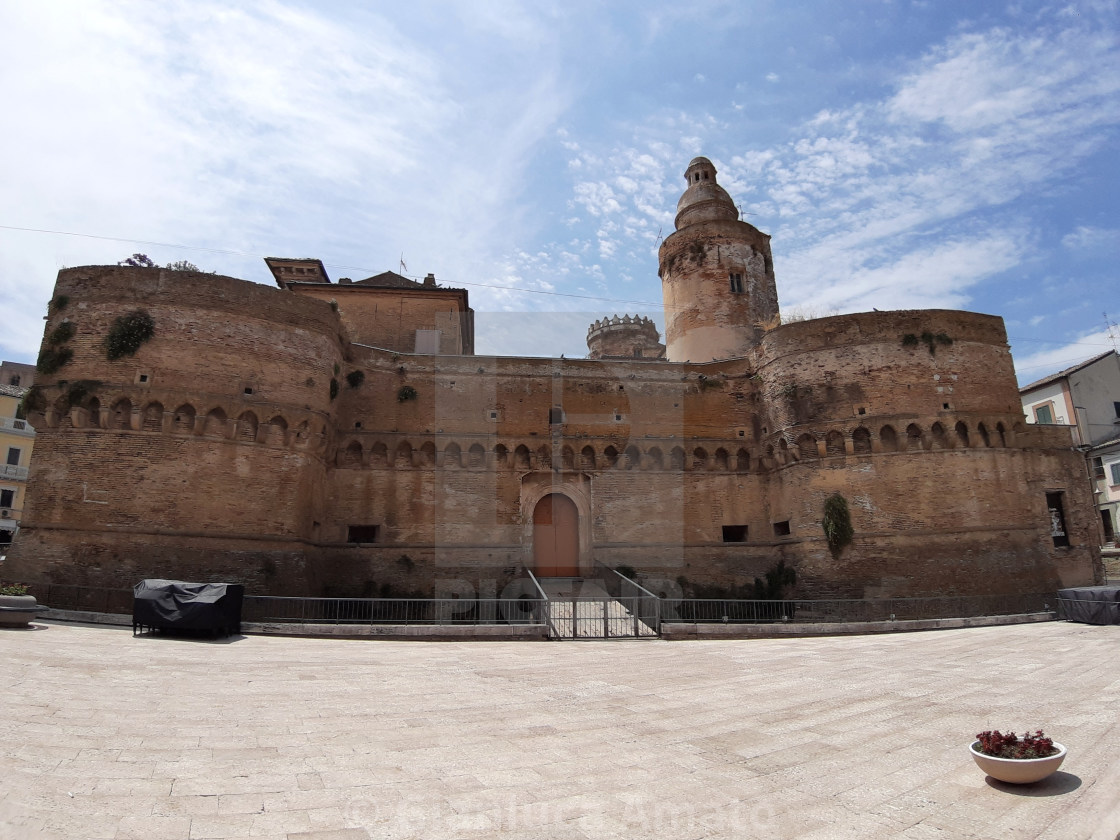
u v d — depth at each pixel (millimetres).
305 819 6867
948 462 33125
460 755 9266
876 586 31922
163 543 25500
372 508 33750
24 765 7859
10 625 18875
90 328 27109
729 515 37344
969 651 20156
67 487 25438
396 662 16875
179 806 7031
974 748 9023
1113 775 8867
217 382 27828
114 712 10516
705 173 53375
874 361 34438
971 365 34656
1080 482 35625
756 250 49562
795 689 14391
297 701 12062
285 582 27734
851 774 8930
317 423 30797
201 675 13891
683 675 15953
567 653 19516
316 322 31531
